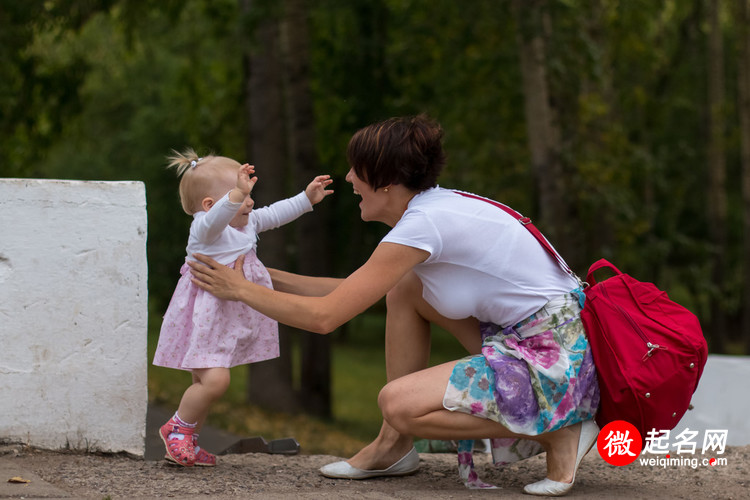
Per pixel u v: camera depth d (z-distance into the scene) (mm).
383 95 21469
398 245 4367
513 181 23438
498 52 20203
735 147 32406
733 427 7414
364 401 25938
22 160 19203
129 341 5270
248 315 4891
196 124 21844
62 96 18578
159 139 36469
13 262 5066
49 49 21203
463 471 4773
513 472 5453
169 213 36812
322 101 21266
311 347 20078
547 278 4535
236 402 17281
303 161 17516
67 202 5145
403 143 4520
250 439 6344
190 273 4875
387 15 21328
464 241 4418
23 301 5086
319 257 18281
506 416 4336
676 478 5199
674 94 34906
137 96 36906
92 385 5211
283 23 17391
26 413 5109
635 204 21453
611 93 24406
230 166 5070
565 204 17688
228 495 4324
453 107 22031
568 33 17172
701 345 4379
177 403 12031
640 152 21000
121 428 5262
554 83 17109
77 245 5168
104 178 39438
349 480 4957
